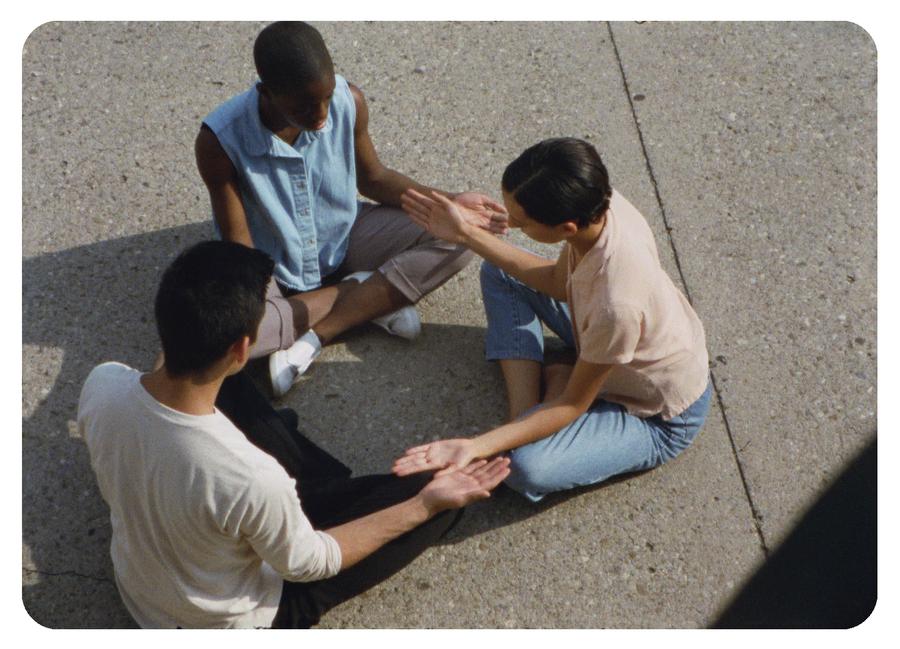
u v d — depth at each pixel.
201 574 2.20
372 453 3.00
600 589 2.75
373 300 3.13
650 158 3.76
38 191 3.59
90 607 2.69
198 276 1.93
